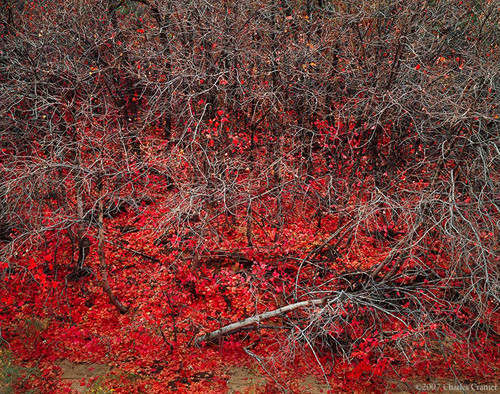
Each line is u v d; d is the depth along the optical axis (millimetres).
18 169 11531
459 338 11219
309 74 13695
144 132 16031
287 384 10602
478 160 11547
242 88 13281
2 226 13125
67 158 13469
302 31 14602
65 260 13734
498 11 14141
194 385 10516
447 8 14297
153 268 13602
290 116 15344
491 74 10961
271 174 14516
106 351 11430
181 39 14008
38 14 16594
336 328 10672
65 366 10992
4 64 14969
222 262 13703
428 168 14062
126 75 16641
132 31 15859
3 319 12039
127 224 15375
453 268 11461
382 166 15109
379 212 13820
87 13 15883
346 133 14336
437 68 13602
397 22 13797
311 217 15453
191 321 12031
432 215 10539
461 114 10625
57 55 14953
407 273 11812
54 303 12602
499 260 10805
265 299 12633
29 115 14773
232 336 11664
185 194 12383
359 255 13523
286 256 13484
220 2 13219
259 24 13938
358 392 10445
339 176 14805
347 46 15180
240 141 14445
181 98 13031
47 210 13328
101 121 15438
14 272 13141
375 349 10938
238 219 15109
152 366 11070
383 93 12984
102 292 13078
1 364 10445
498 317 12211
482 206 10555
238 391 10352
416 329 10273
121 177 12992
